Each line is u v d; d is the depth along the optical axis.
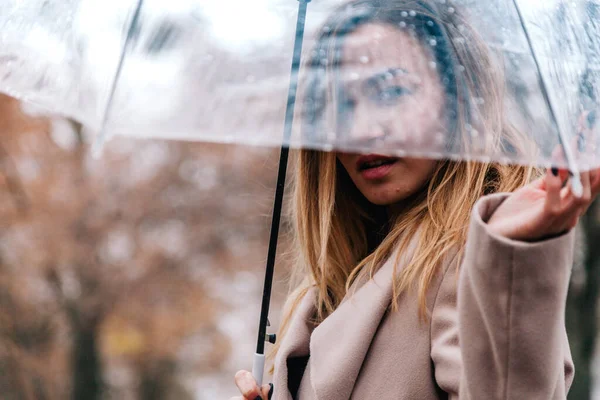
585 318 9.93
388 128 2.11
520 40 2.10
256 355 2.79
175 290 18.72
